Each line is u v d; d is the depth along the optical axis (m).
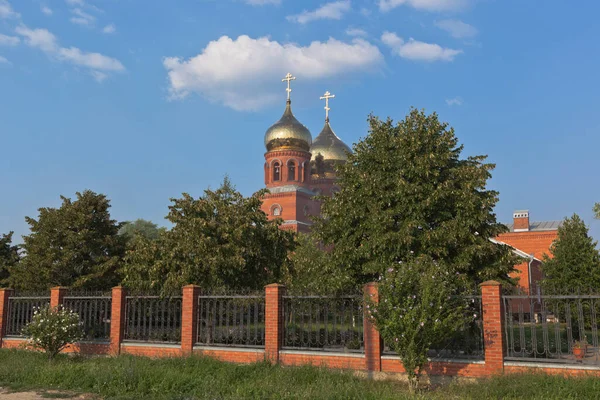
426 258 14.69
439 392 11.59
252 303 15.81
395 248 16.61
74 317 16.95
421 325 11.70
